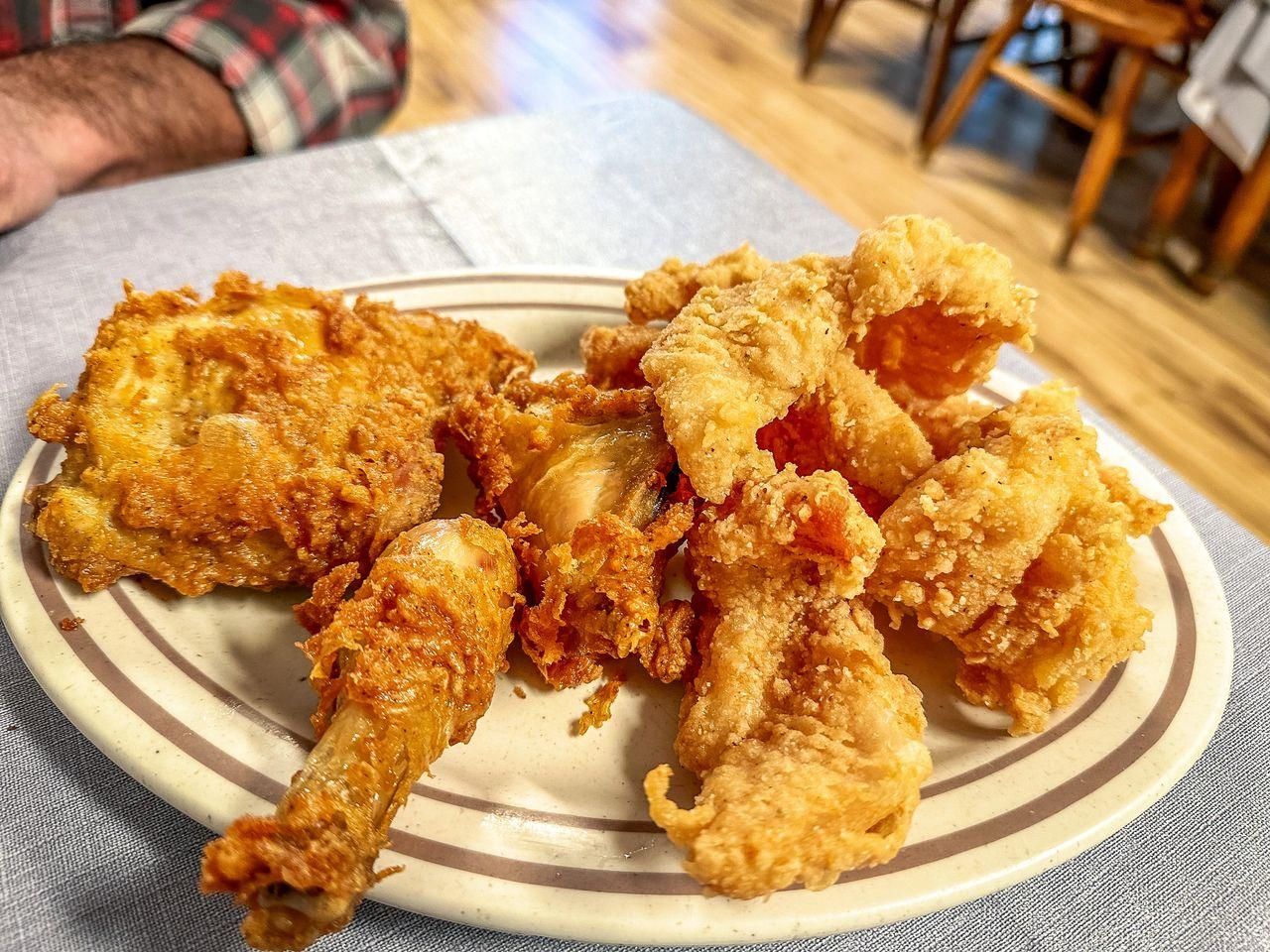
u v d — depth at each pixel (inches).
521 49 47.8
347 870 7.7
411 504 11.1
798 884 8.7
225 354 10.9
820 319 11.1
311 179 19.9
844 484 10.4
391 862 8.6
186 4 25.5
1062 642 10.4
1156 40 32.5
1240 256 36.0
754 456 10.6
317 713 9.1
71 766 9.8
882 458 11.4
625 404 11.7
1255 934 9.4
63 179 20.5
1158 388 31.7
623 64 47.5
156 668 9.9
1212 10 34.3
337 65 26.6
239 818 8.2
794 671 10.3
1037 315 34.2
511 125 22.8
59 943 8.6
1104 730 10.2
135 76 22.6
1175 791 10.6
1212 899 9.7
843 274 11.6
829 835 8.5
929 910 8.7
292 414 10.9
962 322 11.8
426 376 12.4
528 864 8.7
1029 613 10.5
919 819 9.3
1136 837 10.1
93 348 11.1
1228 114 30.7
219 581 10.8
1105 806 9.5
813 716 9.7
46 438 10.5
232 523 10.4
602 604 10.3
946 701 10.9
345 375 11.4
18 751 9.9
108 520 10.2
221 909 8.9
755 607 10.6
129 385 10.6
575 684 10.6
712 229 20.1
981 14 54.4
